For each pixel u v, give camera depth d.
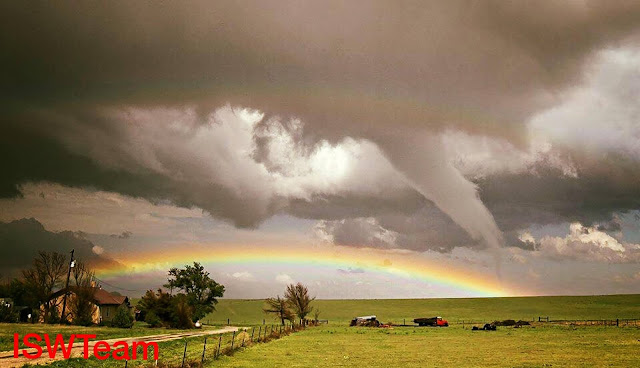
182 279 116.81
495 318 182.62
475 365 41.41
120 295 127.88
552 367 39.50
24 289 116.38
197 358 42.16
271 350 54.12
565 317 180.25
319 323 149.25
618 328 95.88
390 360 45.41
